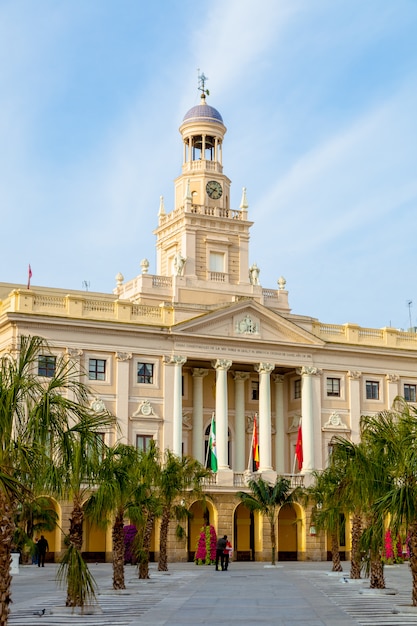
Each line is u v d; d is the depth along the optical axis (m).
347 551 78.44
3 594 20.23
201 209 85.12
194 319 76.88
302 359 82.00
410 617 29.28
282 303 85.38
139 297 79.56
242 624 26.98
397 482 34.25
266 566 65.75
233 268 85.19
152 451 52.25
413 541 31.53
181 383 76.69
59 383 25.38
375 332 86.94
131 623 27.27
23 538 35.78
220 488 74.75
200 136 88.94
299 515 77.31
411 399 87.19
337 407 83.38
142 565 48.59
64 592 39.72
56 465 24.48
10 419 21.42
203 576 52.22
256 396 84.56
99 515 35.78
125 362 74.56
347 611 31.22
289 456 84.50
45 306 72.44
